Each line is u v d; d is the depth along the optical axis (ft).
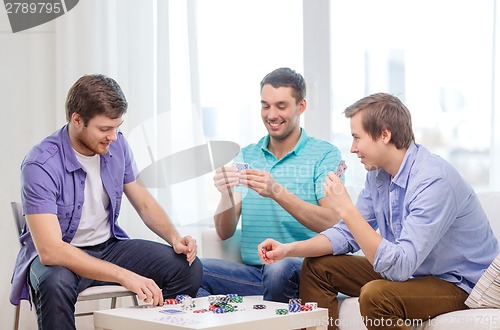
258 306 6.88
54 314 7.20
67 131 7.93
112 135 7.70
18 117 10.75
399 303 6.70
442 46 9.30
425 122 9.38
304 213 8.19
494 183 8.93
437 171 6.97
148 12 10.52
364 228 6.97
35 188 7.49
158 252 8.03
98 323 6.75
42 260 7.38
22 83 10.75
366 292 6.74
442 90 9.30
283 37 10.19
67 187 7.79
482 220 7.17
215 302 7.03
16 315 8.21
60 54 10.58
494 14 8.93
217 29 10.41
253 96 10.32
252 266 8.62
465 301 6.77
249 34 10.33
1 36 10.76
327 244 7.56
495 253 7.20
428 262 7.11
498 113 8.92
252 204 8.65
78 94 7.61
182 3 10.39
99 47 10.56
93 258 7.40
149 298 7.07
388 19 9.60
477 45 9.14
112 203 8.16
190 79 10.32
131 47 10.47
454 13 9.24
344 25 9.84
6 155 10.74
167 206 8.96
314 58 10.02
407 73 9.49
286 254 7.44
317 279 7.51
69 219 7.86
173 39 10.41
